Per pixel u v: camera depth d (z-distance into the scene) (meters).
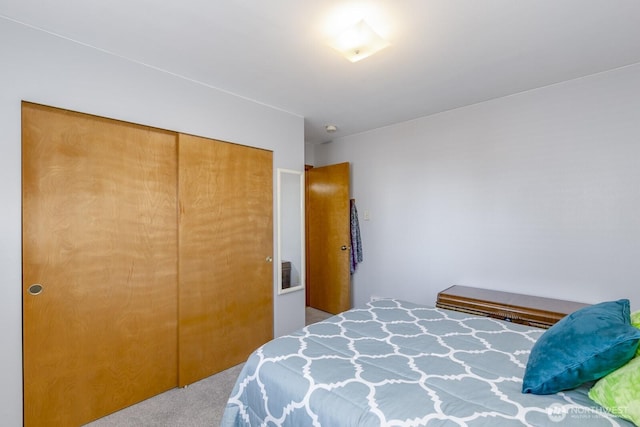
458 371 1.33
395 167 3.69
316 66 2.27
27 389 1.75
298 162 3.33
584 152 2.47
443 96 2.85
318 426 1.15
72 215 1.91
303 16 1.69
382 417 1.05
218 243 2.64
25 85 1.74
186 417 2.03
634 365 1.01
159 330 2.29
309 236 4.55
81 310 1.94
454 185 3.20
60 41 1.86
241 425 1.48
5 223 1.67
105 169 2.04
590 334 1.12
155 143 2.28
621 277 2.33
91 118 1.99
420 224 3.47
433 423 1.00
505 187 2.87
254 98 2.87
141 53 2.07
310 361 1.44
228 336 2.70
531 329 1.83
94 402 1.99
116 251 2.08
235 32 1.84
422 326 1.89
